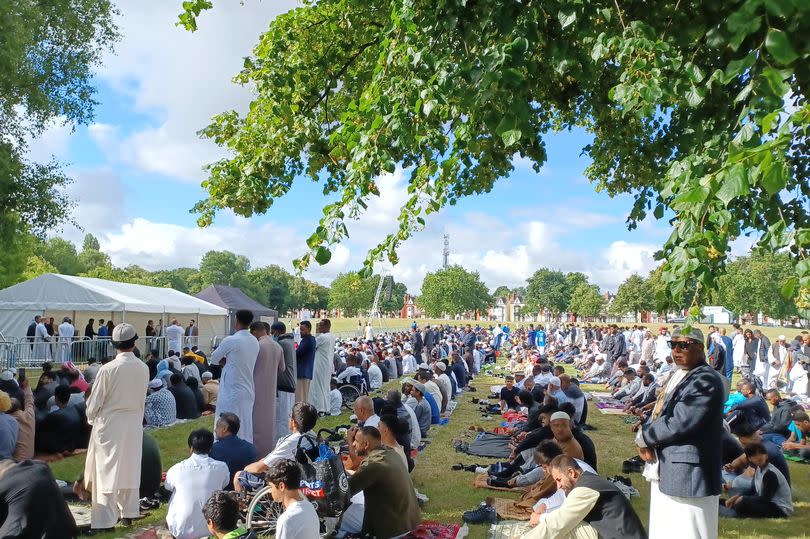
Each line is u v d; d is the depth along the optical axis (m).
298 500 4.84
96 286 25.50
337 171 9.51
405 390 12.59
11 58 22.25
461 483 8.84
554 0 4.70
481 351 32.22
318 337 13.84
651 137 8.55
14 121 25.86
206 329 33.47
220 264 126.62
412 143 5.48
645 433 4.82
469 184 9.82
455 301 112.50
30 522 4.61
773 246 3.61
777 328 76.25
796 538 6.64
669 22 4.90
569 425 7.04
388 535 6.11
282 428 10.90
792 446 10.46
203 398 14.66
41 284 24.30
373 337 34.81
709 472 4.57
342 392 15.95
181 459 9.91
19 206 26.75
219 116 9.84
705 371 4.69
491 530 6.78
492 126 4.58
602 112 8.04
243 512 6.48
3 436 7.61
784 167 2.67
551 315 125.62
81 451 10.02
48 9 25.02
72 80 26.42
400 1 5.48
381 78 5.68
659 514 4.79
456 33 5.16
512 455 9.58
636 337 29.64
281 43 8.84
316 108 9.98
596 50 4.70
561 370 15.06
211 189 8.55
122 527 6.72
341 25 9.33
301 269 4.93
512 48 4.34
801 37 3.20
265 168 8.38
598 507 5.04
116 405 6.60
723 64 4.76
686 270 3.44
